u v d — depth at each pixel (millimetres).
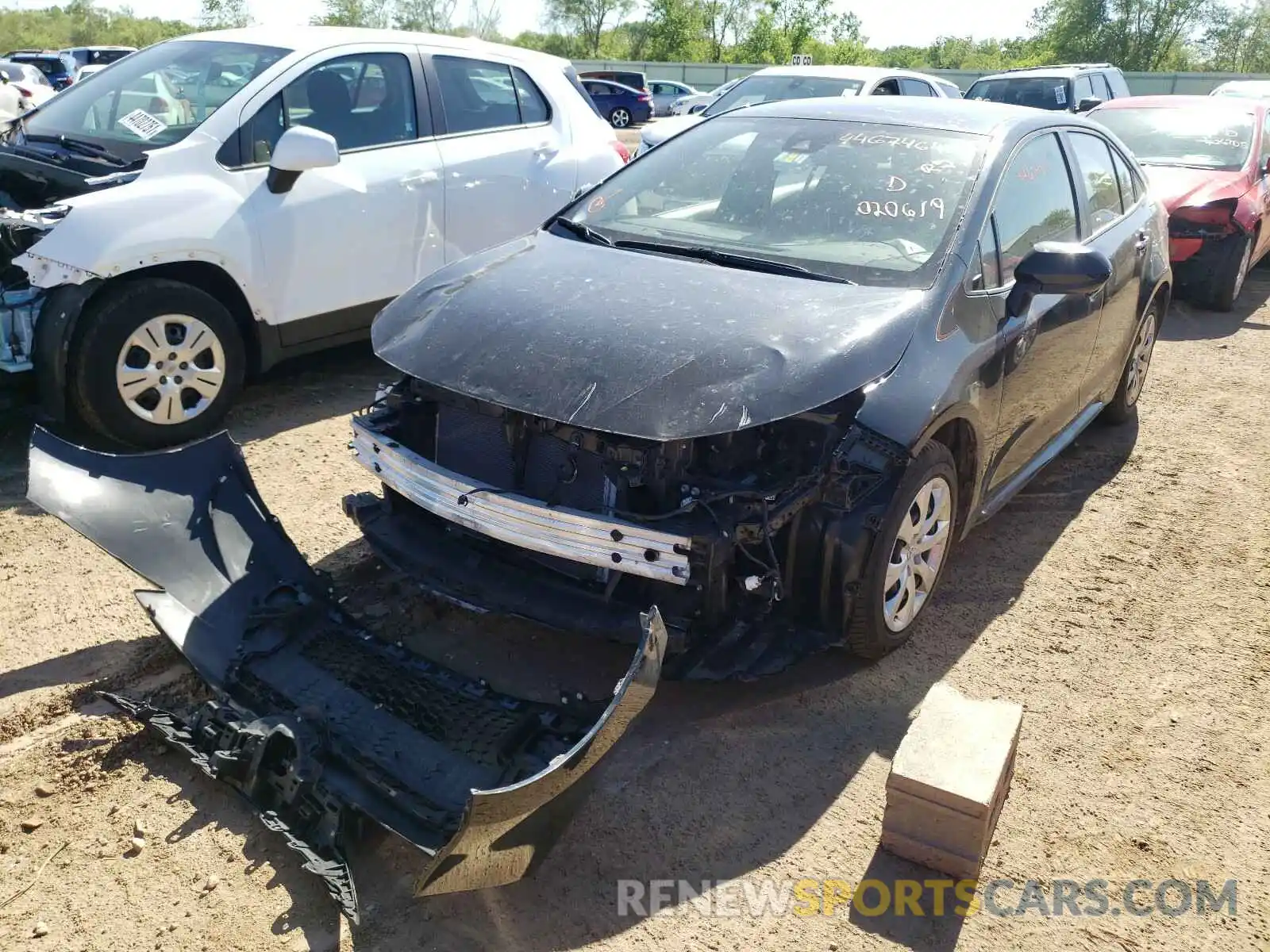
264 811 2691
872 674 3561
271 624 3244
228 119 5176
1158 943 2549
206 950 2385
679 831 2834
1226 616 4031
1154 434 5906
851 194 3900
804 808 2941
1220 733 3340
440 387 3289
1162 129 9586
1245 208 8422
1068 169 4555
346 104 5660
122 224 4684
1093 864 2791
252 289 5191
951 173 3883
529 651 3600
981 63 60406
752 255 3725
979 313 3580
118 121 5414
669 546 2816
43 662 3387
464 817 2189
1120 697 3504
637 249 3881
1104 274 3596
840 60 55688
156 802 2818
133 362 4844
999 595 4141
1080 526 4766
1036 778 3105
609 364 3016
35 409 5176
